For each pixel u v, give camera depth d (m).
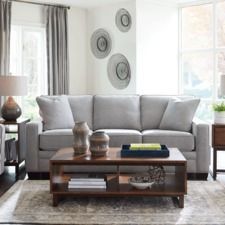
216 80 6.84
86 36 7.45
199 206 3.37
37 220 3.02
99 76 7.30
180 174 3.52
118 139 4.50
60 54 7.02
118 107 5.16
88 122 5.18
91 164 3.33
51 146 4.43
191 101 4.77
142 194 3.29
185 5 7.11
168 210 3.26
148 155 3.45
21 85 4.92
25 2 6.70
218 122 4.46
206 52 6.94
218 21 6.75
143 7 6.70
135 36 6.62
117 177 3.47
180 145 4.40
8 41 6.40
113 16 6.97
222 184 4.12
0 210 3.27
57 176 3.58
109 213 3.18
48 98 5.00
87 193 3.31
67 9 7.13
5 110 4.89
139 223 2.94
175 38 7.18
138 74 6.67
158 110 5.14
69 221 2.99
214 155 4.39
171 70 7.14
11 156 4.64
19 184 4.14
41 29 6.95
